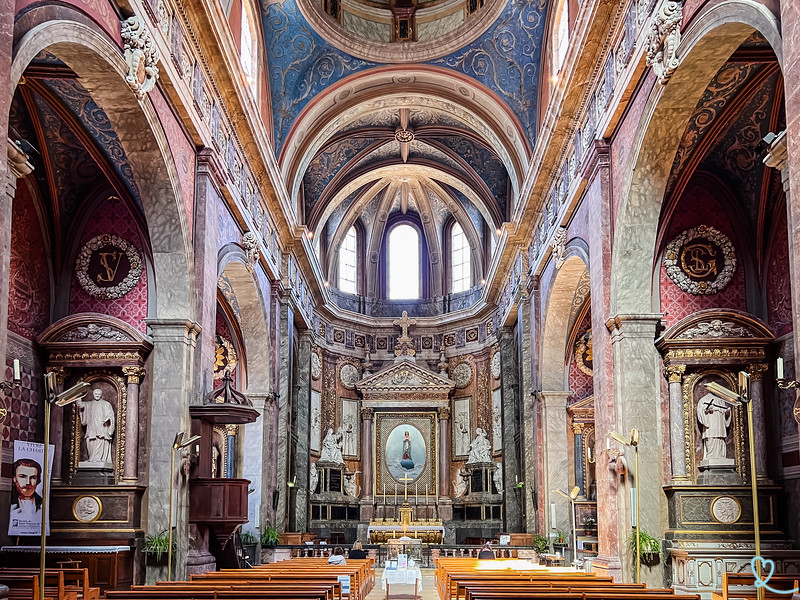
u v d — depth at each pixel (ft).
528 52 72.13
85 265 48.44
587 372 73.87
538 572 43.11
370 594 57.47
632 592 29.45
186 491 44.01
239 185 58.95
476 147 92.43
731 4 30.50
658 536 41.96
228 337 72.69
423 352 115.24
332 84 75.25
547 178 66.49
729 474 43.34
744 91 38.91
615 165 45.78
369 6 75.25
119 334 45.50
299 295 88.53
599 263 46.75
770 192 45.21
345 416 111.34
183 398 44.19
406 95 79.25
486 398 107.24
